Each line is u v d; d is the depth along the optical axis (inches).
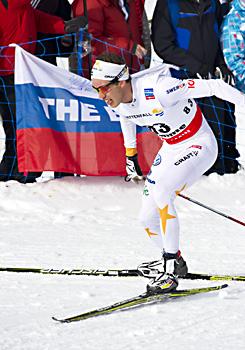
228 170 1047.0
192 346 466.0
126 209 927.0
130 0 1027.9
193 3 1000.2
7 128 989.8
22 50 959.6
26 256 716.0
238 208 928.9
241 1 1004.6
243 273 652.7
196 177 592.4
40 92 968.9
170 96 558.9
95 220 878.4
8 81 978.7
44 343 477.1
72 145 983.6
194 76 1005.2
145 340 480.1
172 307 553.9
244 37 1010.7
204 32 1003.3
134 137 644.1
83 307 557.9
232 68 1016.2
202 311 542.0
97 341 479.8
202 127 599.2
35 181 1011.3
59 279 635.5
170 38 1002.1
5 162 995.3
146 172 1001.5
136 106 571.5
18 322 522.0
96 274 639.1
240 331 494.3
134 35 1027.3
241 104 570.3
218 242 776.3
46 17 1000.9
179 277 602.9
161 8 1004.6
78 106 983.0
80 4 1006.4
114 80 555.8
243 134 1264.8
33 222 867.4
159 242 612.1
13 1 960.9
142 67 1032.8
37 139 965.2
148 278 616.4
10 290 602.2
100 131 989.8
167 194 580.1
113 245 764.0
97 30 1002.1
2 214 894.4
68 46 994.7
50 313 543.5
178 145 592.1
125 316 533.6
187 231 824.3
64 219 875.4
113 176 1015.6
